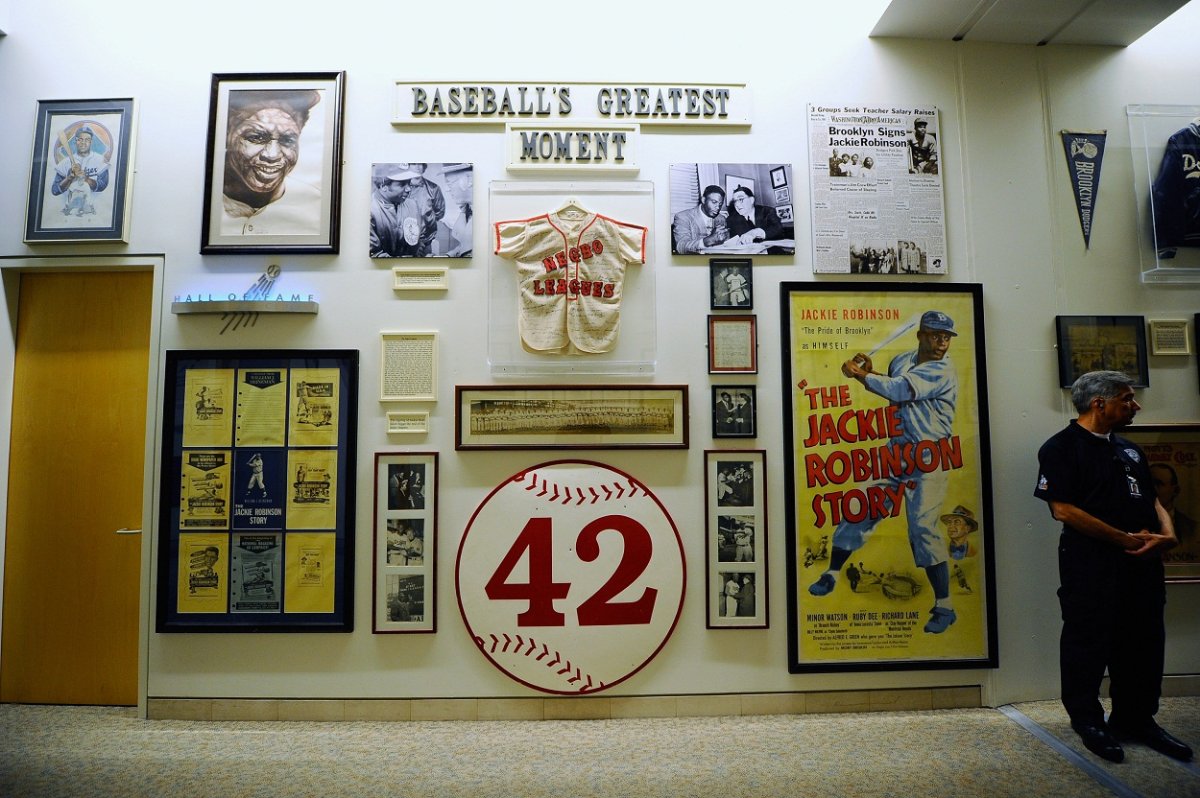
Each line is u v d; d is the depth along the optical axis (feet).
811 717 10.38
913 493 10.84
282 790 8.32
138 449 11.10
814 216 11.11
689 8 11.37
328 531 10.53
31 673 10.91
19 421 11.16
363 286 10.85
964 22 11.05
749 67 11.33
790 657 10.52
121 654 10.90
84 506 11.05
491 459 10.69
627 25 11.33
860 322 11.01
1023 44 11.62
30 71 11.14
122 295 11.27
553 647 10.45
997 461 11.00
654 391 10.78
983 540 10.80
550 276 10.79
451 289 10.86
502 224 10.86
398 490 10.61
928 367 11.00
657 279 10.99
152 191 10.98
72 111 11.05
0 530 11.00
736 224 11.09
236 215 10.89
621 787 8.38
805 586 10.64
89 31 11.18
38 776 8.65
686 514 10.72
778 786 8.38
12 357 11.19
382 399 10.68
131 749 9.38
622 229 10.93
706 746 9.45
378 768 8.86
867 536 10.75
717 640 10.60
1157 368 11.35
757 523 10.72
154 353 10.75
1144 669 9.16
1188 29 11.66
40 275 11.33
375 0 11.25
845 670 10.54
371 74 11.16
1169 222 11.38
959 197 11.35
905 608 10.69
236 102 11.06
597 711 10.43
